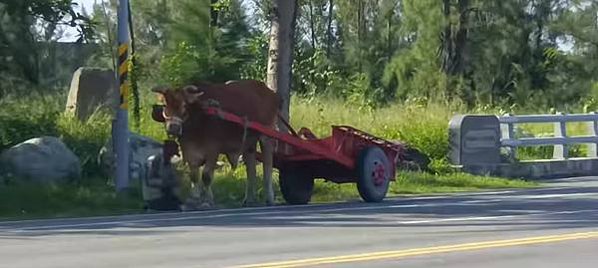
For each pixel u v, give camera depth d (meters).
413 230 15.07
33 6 27.56
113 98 27.39
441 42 51.56
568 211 17.83
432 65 51.22
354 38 57.47
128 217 17.78
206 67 34.44
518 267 11.66
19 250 13.14
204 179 18.97
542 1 58.19
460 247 13.10
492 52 55.81
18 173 21.39
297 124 29.34
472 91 52.62
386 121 29.89
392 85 52.12
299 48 52.69
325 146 19.86
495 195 21.98
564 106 55.53
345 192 22.34
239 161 22.02
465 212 17.84
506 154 28.05
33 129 24.64
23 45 27.88
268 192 20.16
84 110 27.52
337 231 15.03
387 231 14.97
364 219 16.78
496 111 36.81
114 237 14.51
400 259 12.12
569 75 58.69
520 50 56.91
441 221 16.33
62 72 33.25
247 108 19.12
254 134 19.38
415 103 36.47
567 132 32.50
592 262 12.04
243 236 14.48
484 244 13.38
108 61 37.47
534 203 19.52
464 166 26.98
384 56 56.22
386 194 21.61
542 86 58.09
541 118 28.62
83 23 28.75
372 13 57.44
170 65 34.22
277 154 20.00
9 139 24.28
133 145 21.31
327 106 32.25
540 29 58.28
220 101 18.72
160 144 21.64
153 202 19.20
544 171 27.94
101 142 24.42
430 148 27.84
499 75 56.25
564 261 12.10
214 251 12.89
